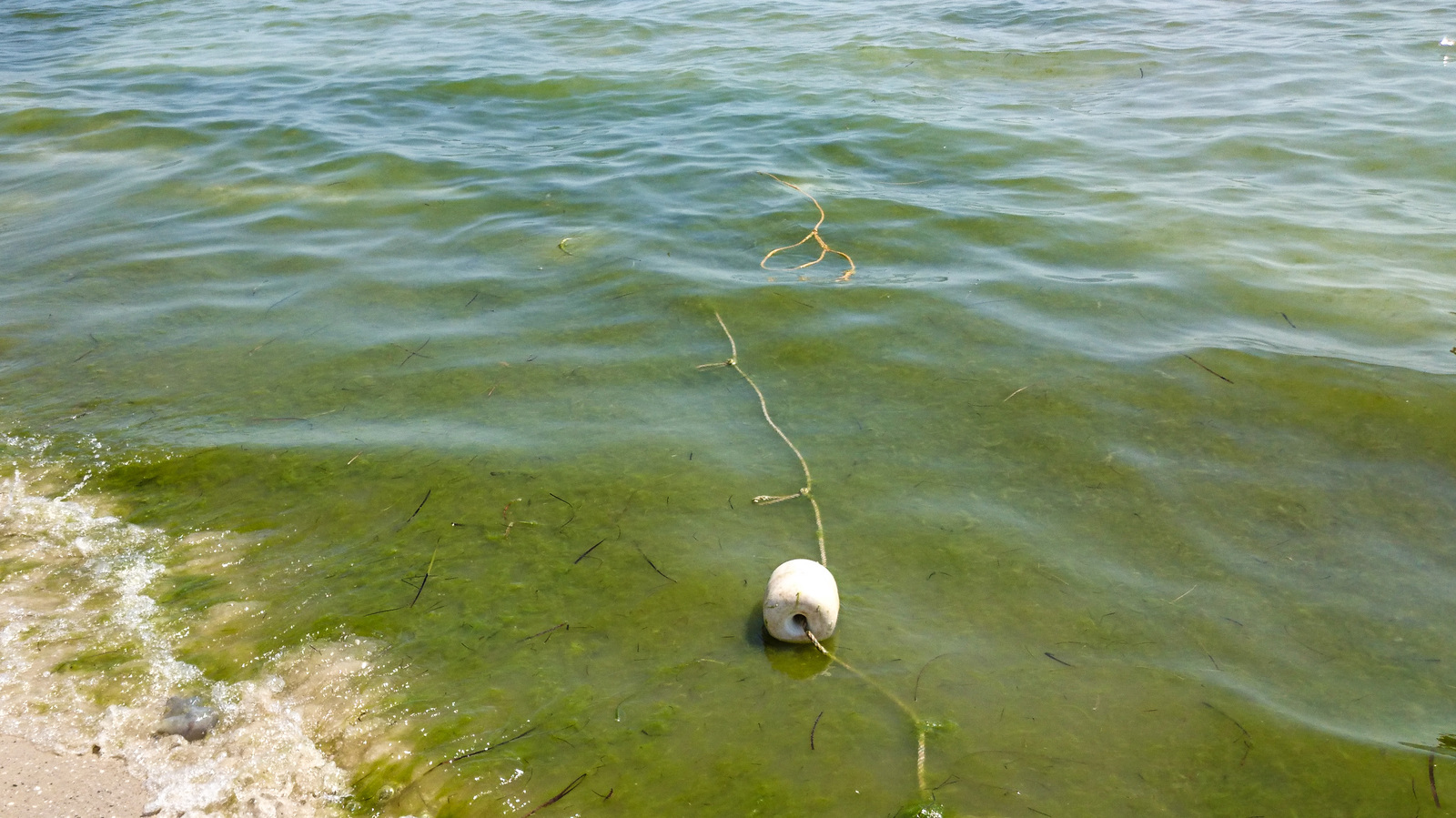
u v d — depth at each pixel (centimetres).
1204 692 323
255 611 370
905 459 446
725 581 374
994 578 374
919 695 323
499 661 343
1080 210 744
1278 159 859
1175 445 452
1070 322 567
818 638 339
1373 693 323
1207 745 304
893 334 557
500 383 517
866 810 287
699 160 873
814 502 417
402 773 304
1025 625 353
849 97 1062
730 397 500
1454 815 281
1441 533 395
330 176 861
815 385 509
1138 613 357
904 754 303
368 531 410
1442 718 313
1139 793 290
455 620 362
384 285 642
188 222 766
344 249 705
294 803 298
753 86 1114
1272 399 484
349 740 316
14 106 1077
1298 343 536
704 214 748
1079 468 438
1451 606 358
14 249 720
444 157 906
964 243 686
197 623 365
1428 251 660
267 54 1317
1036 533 397
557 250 687
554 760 305
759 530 402
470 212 770
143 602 376
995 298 599
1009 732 310
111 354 559
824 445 457
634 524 406
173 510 426
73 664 347
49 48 1396
